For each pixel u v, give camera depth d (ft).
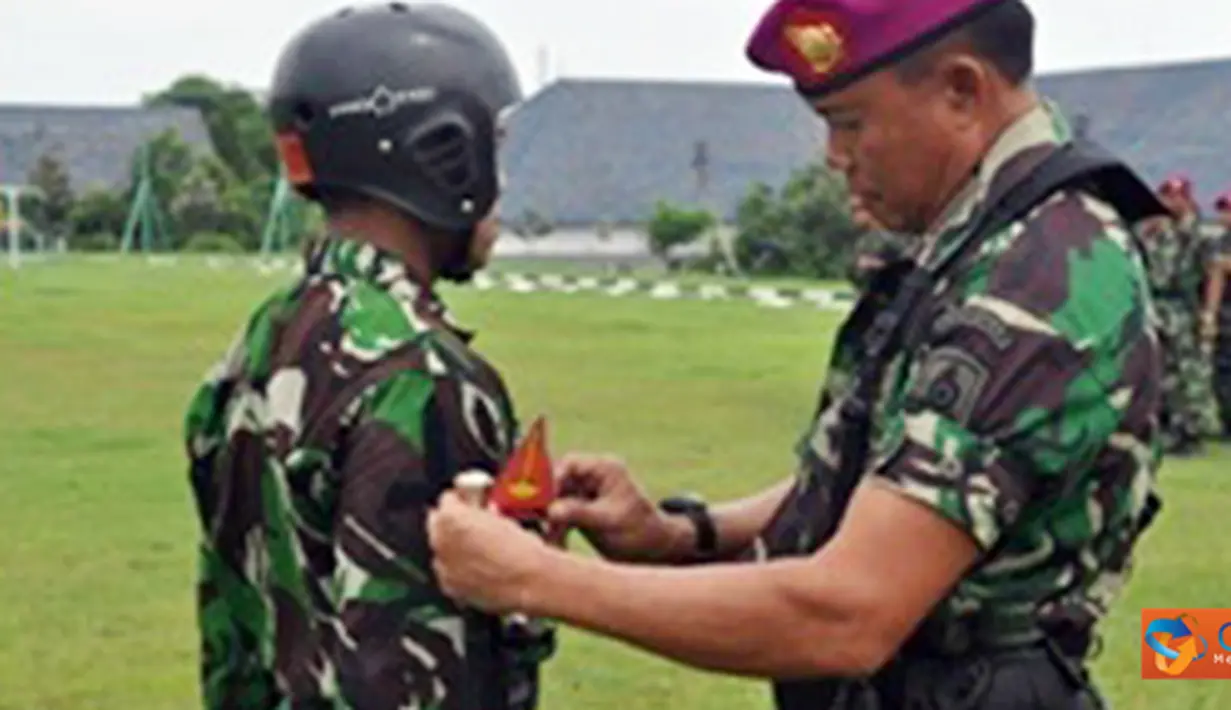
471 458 9.07
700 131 219.82
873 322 9.41
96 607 25.39
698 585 8.43
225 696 9.96
